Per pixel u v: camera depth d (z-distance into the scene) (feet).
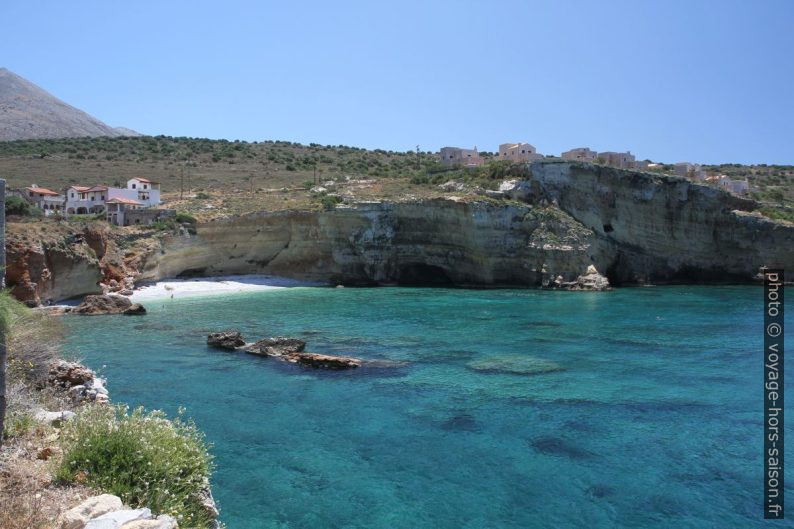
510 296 204.33
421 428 66.28
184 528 29.96
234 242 234.58
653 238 262.26
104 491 29.40
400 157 475.72
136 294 189.98
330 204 242.37
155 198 274.16
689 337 123.65
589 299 195.42
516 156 352.28
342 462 56.34
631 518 46.29
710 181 341.82
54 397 53.11
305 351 107.96
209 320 145.59
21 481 29.76
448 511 47.01
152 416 37.73
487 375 90.43
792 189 370.53
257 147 465.06
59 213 221.46
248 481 51.70
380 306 175.11
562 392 81.15
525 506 48.01
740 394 80.23
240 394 79.05
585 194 256.11
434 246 246.68
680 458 58.13
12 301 34.55
